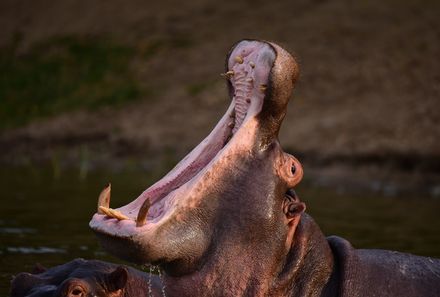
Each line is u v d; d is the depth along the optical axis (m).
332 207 45.41
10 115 81.00
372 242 35.31
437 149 58.44
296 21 85.62
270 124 19.56
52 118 79.06
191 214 19.09
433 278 21.06
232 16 90.88
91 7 100.12
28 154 71.50
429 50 75.38
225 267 19.38
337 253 21.06
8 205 43.41
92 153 70.12
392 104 67.12
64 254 31.45
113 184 52.94
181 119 73.56
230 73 19.84
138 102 78.75
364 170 58.53
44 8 103.00
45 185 52.16
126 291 23.03
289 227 20.11
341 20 83.56
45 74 88.62
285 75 19.09
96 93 82.50
